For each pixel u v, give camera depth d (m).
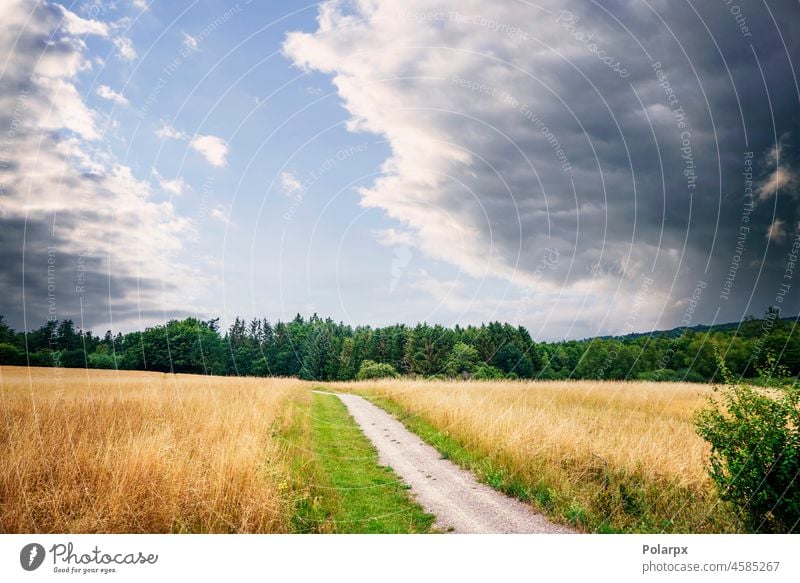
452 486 7.53
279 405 14.50
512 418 10.41
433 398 16.36
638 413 13.16
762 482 4.84
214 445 7.25
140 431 8.23
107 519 5.27
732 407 5.14
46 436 6.89
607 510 6.16
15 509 5.21
